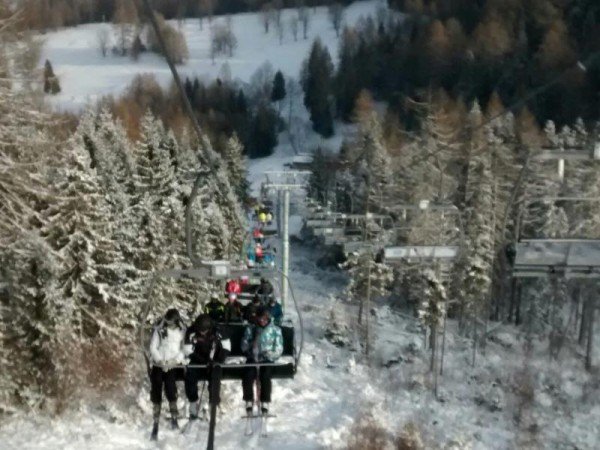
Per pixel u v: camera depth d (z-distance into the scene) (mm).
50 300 25312
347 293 60906
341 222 38781
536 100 102938
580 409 47031
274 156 141750
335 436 27625
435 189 55281
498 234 52375
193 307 37906
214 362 15508
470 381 50562
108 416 25359
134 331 31672
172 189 46438
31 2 30094
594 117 94250
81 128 51562
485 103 118125
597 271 14266
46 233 27734
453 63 133875
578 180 45500
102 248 29125
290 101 163250
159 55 197500
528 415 44500
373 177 47031
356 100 136500
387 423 33594
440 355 54938
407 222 41250
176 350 15617
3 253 25219
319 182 50844
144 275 33438
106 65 188750
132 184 51875
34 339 25500
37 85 30297
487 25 135625
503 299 64688
